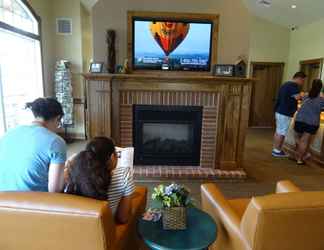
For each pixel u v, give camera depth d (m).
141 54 3.54
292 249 1.33
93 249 1.24
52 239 1.24
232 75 3.41
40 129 1.54
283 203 1.23
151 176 3.53
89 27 5.70
